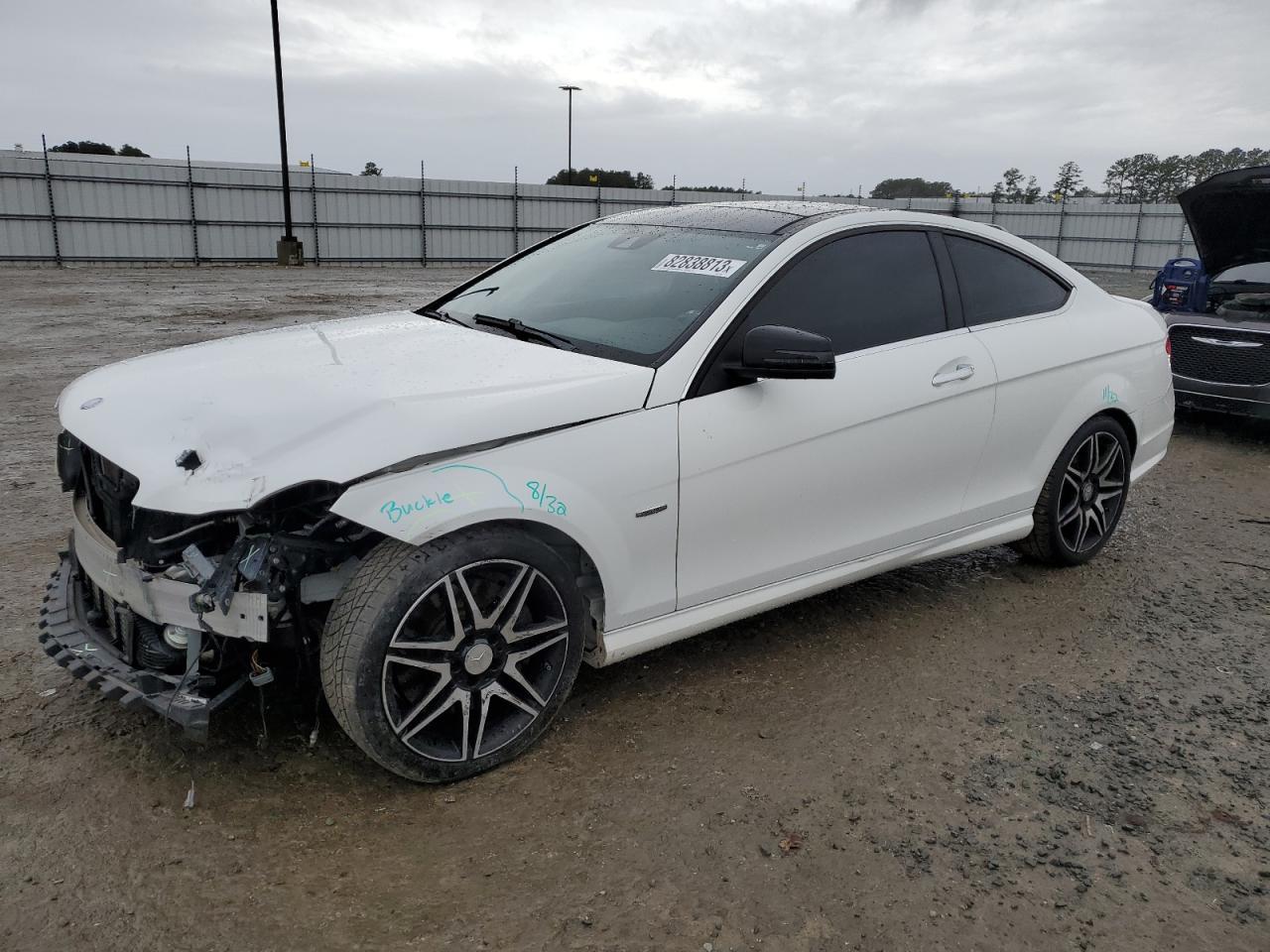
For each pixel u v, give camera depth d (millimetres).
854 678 3406
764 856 2457
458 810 2602
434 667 2568
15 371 9219
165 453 2482
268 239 30516
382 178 31578
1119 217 33312
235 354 3180
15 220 26781
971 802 2713
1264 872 2469
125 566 2545
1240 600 4223
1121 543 4926
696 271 3320
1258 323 7012
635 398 2836
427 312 3918
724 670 3430
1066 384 4039
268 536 2463
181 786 2633
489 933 2164
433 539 2498
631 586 2914
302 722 2949
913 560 3713
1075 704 3281
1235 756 2994
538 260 4059
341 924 2174
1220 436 7586
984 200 37188
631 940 2156
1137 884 2410
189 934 2123
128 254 28484
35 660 3281
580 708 3145
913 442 3492
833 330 3322
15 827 2438
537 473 2643
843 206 3734
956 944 2188
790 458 3150
